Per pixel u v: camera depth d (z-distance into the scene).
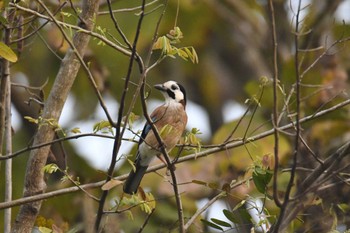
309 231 11.91
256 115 16.77
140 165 11.45
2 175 15.64
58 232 10.73
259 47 22.30
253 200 10.51
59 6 11.79
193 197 16.09
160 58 9.84
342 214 11.80
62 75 11.87
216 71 23.11
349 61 16.44
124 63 18.88
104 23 17.47
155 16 18.02
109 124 10.03
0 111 11.45
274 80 9.30
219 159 16.12
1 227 16.00
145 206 10.12
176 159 10.16
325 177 10.81
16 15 11.80
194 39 21.52
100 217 10.13
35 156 11.53
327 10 16.77
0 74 11.93
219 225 10.62
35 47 19.78
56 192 10.88
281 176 14.05
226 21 22.17
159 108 12.62
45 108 11.78
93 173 16.36
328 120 15.28
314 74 15.80
